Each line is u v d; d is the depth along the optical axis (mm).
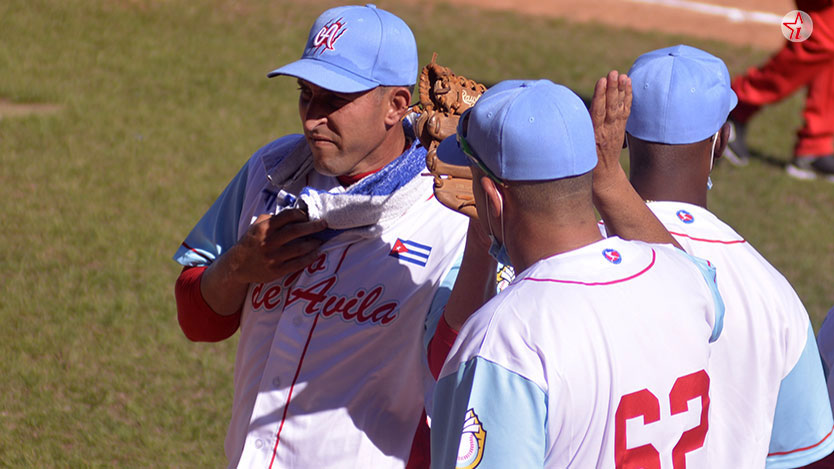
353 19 9352
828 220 30812
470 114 7727
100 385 18766
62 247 23891
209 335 10836
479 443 7035
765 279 9055
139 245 24453
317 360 9617
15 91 33875
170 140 31547
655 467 7418
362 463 9469
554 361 6969
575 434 7090
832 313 10750
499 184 7504
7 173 27703
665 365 7328
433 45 45688
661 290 7516
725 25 59500
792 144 38719
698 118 9352
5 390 18234
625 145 10031
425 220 9695
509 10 56250
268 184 10500
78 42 40438
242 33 44625
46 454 16406
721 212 30562
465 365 7242
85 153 29750
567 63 45656
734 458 8750
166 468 16469
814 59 33438
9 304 21016
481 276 8586
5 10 42969
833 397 10359
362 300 9586
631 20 58344
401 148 10039
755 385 8805
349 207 9414
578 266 7367
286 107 35969
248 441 9758
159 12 45875
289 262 9617
